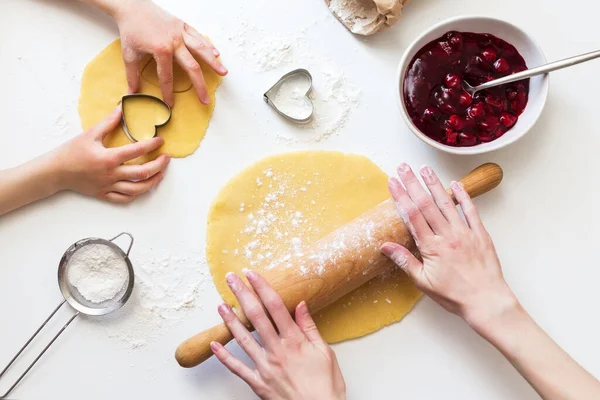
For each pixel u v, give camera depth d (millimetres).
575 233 1316
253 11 1324
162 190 1290
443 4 1335
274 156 1279
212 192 1295
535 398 1290
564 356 1130
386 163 1316
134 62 1249
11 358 1262
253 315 1134
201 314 1279
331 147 1313
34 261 1281
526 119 1221
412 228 1138
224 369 1275
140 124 1280
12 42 1307
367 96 1323
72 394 1263
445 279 1137
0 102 1300
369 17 1278
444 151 1236
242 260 1266
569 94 1324
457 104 1212
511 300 1144
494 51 1229
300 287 1130
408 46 1321
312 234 1271
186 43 1255
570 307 1308
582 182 1321
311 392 1130
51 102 1304
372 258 1136
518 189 1315
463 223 1159
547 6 1326
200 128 1293
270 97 1292
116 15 1258
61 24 1311
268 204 1273
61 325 1273
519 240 1311
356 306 1272
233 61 1318
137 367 1271
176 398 1270
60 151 1234
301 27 1328
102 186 1254
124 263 1229
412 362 1289
